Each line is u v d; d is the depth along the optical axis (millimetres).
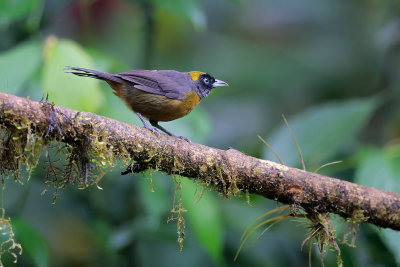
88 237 11852
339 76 14641
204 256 10695
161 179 9156
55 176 7039
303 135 9508
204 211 8398
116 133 6871
